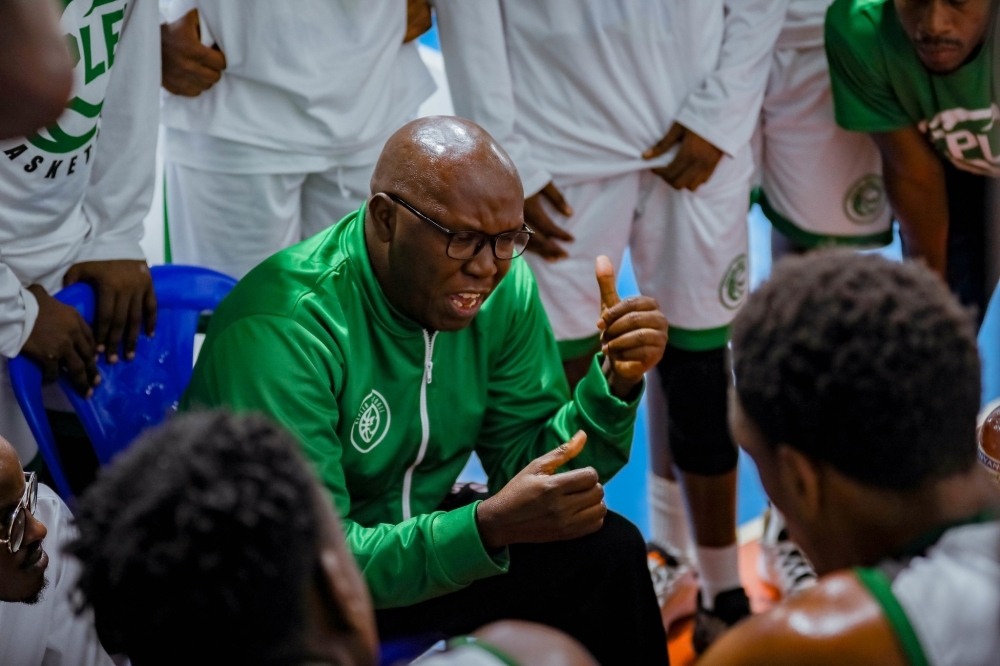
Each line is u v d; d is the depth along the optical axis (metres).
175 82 2.40
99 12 2.11
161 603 0.87
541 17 2.54
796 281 1.12
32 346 2.04
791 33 2.76
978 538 1.05
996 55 2.50
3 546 1.56
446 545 1.79
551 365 2.18
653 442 2.88
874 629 1.01
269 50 2.38
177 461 0.90
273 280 1.93
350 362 1.91
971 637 0.99
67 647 1.76
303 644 0.90
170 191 2.56
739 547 3.06
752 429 1.15
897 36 2.55
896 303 1.07
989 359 2.85
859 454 1.07
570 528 1.79
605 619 1.97
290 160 2.45
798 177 2.86
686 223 2.67
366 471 1.98
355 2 2.44
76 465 2.26
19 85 0.82
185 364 2.24
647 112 2.61
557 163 2.62
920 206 2.78
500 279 1.88
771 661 1.04
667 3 2.54
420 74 2.66
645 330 1.94
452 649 1.10
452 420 2.06
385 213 1.84
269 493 0.89
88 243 2.24
